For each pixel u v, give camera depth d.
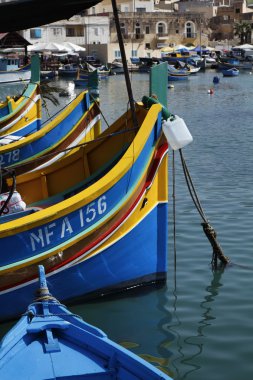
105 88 61.34
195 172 19.48
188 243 12.31
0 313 8.73
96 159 11.43
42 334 6.79
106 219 9.16
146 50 101.25
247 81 72.12
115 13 10.26
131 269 9.76
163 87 11.05
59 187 11.66
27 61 63.31
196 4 122.12
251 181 18.02
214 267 11.02
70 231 8.88
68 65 79.00
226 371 7.63
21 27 13.31
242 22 117.38
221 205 15.19
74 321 7.00
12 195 10.43
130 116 10.93
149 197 9.77
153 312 9.22
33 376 6.20
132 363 6.23
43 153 13.89
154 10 111.56
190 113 38.94
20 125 20.02
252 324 8.81
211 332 8.60
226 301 9.59
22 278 8.62
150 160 9.75
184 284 10.27
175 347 8.21
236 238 12.58
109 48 92.75
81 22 94.00
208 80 74.75
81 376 6.25
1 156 14.95
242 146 24.91
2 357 6.35
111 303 9.52
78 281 9.20
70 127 15.89
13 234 8.40
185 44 108.00
